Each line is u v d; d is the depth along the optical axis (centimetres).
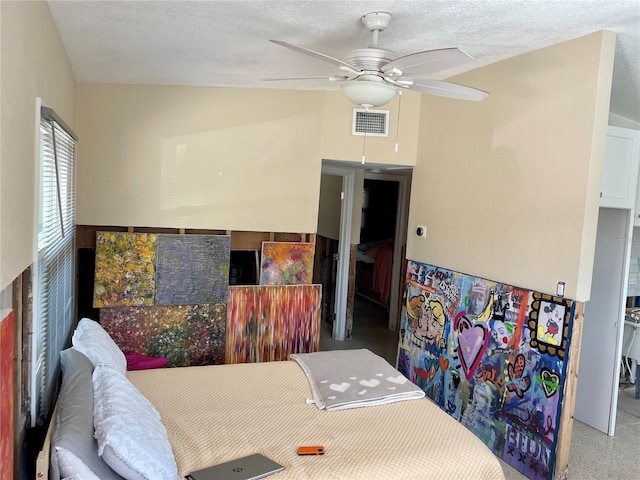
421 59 216
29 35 183
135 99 398
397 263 638
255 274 446
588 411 393
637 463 335
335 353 348
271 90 427
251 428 246
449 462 224
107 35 272
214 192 421
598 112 287
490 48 319
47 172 246
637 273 470
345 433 246
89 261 405
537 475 312
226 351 432
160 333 413
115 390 207
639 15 255
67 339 339
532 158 329
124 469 174
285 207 440
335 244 645
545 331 313
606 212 384
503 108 353
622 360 482
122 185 401
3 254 147
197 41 285
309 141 441
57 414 184
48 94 230
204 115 414
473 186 383
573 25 273
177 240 412
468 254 386
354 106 446
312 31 270
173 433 237
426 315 428
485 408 356
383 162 454
